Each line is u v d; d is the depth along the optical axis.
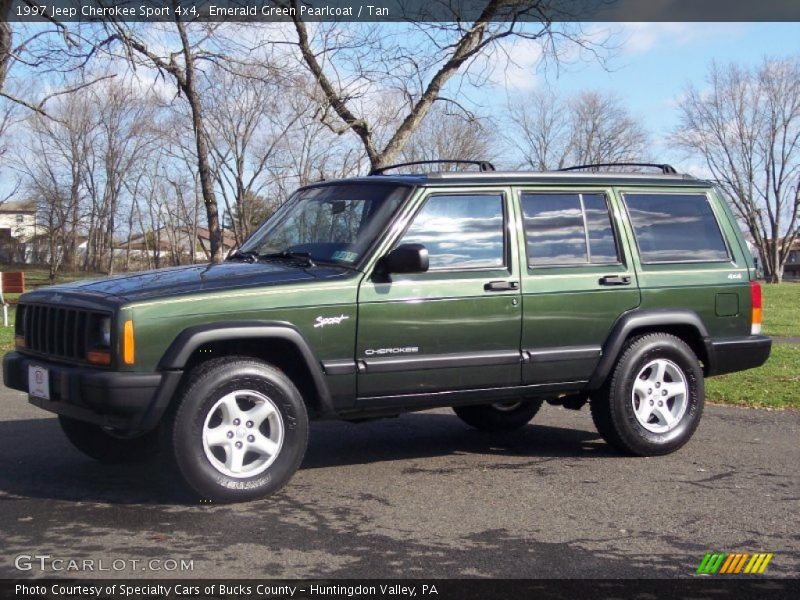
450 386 5.93
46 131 44.22
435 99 15.59
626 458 6.68
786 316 23.59
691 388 6.79
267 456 5.37
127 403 4.97
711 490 5.80
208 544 4.60
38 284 42.91
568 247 6.41
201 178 16.92
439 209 5.99
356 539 4.73
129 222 58.41
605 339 6.46
